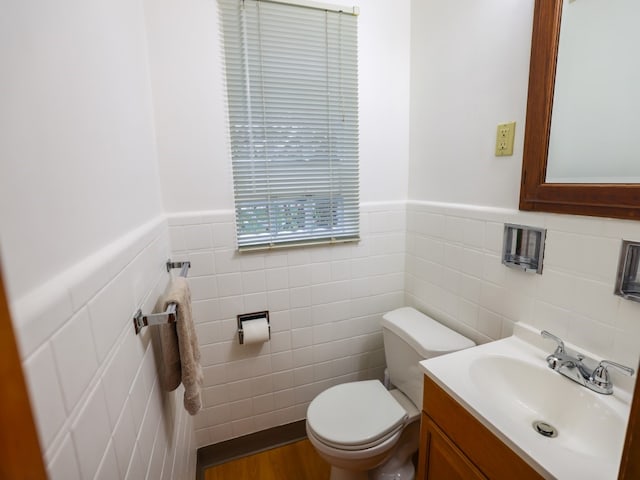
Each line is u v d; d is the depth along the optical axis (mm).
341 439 1264
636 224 835
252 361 1671
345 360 1858
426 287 1717
